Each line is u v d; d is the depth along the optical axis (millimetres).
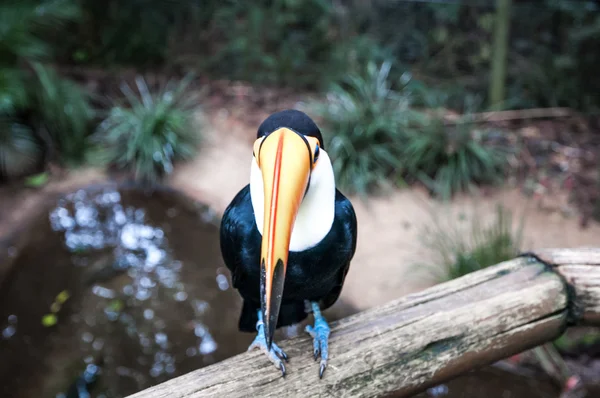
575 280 961
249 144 2758
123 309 1876
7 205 2324
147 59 3404
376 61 3342
